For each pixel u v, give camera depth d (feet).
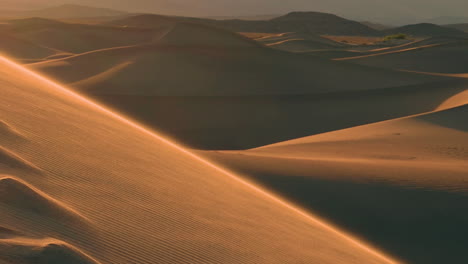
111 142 42.63
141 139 51.96
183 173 41.75
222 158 66.49
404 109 146.72
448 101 150.10
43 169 28.50
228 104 141.79
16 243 17.35
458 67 279.90
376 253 41.27
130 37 390.01
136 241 22.97
